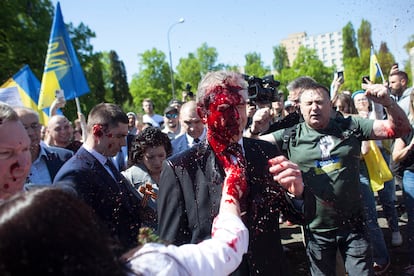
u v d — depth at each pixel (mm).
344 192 2857
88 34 23391
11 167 1604
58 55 5828
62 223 870
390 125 2408
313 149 2934
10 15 18516
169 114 6148
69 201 953
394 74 5902
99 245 923
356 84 37188
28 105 6168
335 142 2887
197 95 1940
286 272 1979
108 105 2611
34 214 858
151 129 3371
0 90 5203
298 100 3746
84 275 860
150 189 2654
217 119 1859
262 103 2514
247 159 1974
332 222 2883
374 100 2275
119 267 968
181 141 4500
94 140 2506
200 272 1162
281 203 2080
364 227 2908
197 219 1888
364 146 4023
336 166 2871
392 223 4609
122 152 4562
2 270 813
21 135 1627
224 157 1890
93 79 23781
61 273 837
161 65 42188
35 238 827
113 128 2512
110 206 2303
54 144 4246
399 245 4590
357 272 2828
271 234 1950
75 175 2277
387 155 5215
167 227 1929
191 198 1912
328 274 2938
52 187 981
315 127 2969
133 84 43719
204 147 1986
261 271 1855
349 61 39219
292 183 1666
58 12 5930
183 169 1950
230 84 1875
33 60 18922
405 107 4723
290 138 3080
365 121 2885
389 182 4609
